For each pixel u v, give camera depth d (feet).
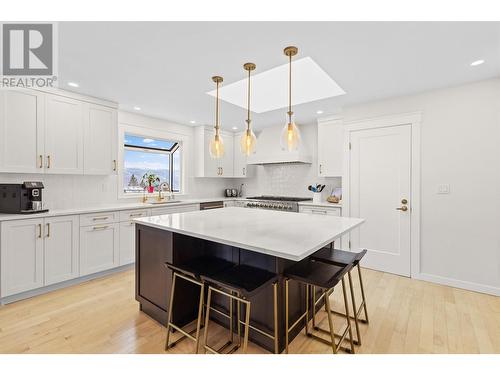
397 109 10.63
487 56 7.32
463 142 9.30
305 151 15.31
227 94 11.48
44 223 8.84
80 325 7.03
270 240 5.40
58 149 9.81
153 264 7.37
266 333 6.02
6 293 8.05
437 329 6.88
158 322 7.23
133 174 14.10
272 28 6.04
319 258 6.56
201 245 7.49
